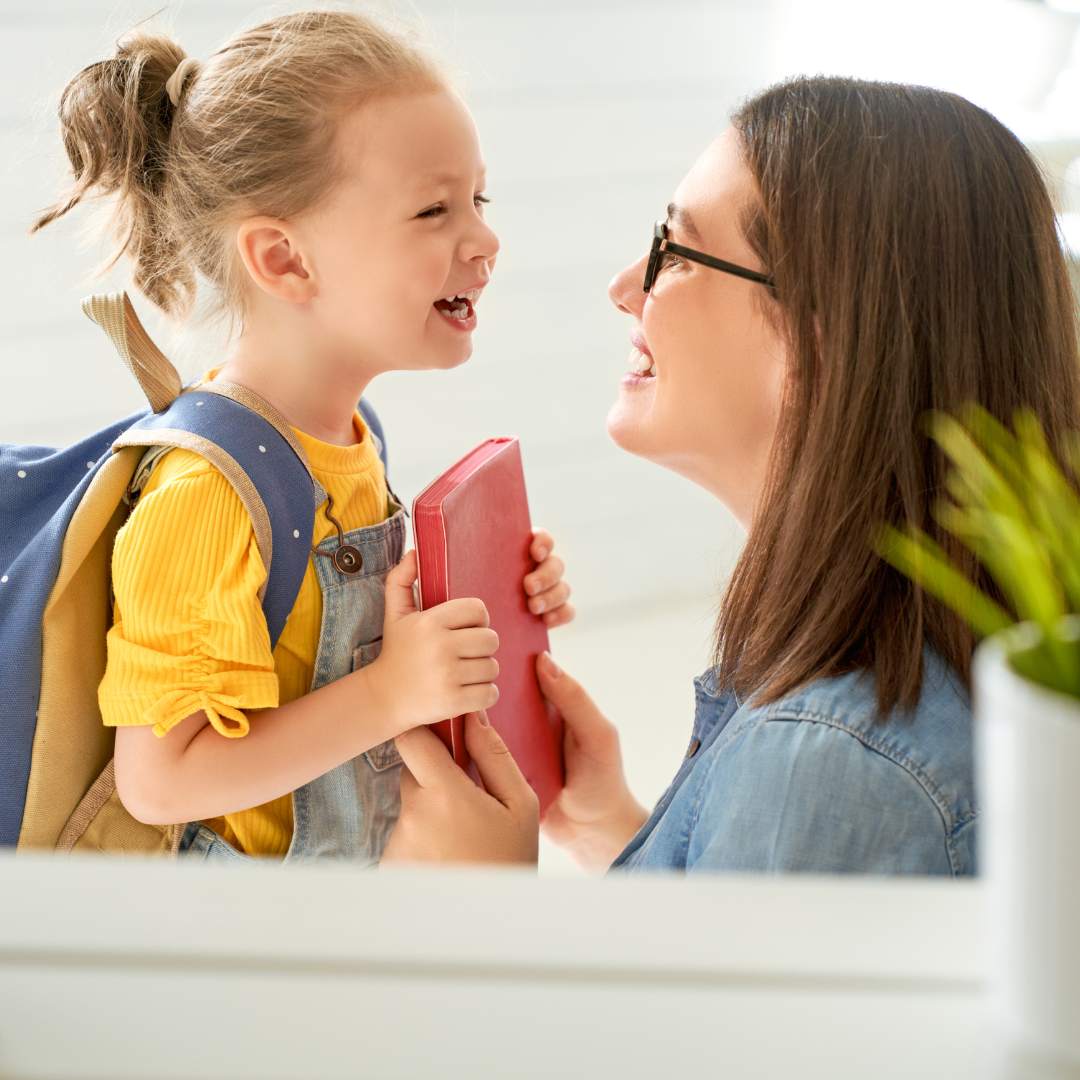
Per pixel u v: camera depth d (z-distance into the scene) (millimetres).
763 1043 425
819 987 453
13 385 2867
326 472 1294
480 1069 415
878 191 949
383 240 1300
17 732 1164
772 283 1028
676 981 456
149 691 1139
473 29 3184
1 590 1172
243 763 1145
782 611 934
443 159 1316
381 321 1319
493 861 1117
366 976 458
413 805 1140
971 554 876
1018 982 425
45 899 509
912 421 919
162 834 1227
